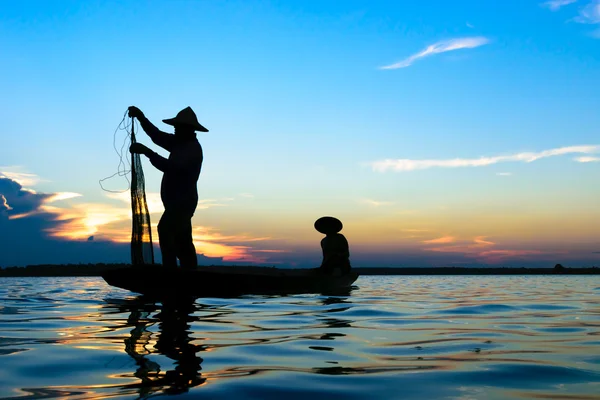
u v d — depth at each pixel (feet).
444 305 23.86
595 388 8.50
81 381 8.70
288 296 27.71
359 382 8.80
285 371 9.57
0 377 8.95
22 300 25.35
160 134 29.07
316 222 37.60
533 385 8.68
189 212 28.14
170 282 26.53
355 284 47.09
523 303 25.53
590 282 57.41
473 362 10.47
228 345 12.21
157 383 8.61
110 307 21.25
